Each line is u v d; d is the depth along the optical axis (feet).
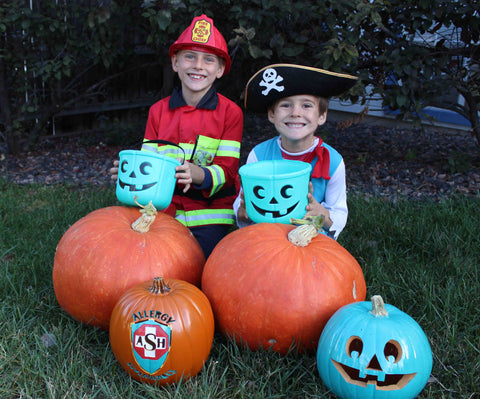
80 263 8.19
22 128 22.39
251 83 9.95
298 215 8.63
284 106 9.70
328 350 6.84
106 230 8.41
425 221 13.69
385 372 6.48
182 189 10.92
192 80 10.55
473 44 17.08
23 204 15.79
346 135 26.13
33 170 20.18
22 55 20.35
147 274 8.09
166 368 7.16
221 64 11.02
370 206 15.02
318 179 10.19
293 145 10.14
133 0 18.75
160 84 28.14
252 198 8.61
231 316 7.73
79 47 19.60
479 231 12.85
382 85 17.10
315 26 16.06
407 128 27.45
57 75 19.43
